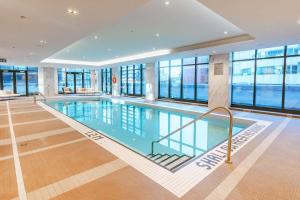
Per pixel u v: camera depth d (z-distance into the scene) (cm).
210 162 279
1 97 1177
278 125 505
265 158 294
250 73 780
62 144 356
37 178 234
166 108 891
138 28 498
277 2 276
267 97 962
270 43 572
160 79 1206
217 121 661
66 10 311
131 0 272
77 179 232
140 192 206
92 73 1792
